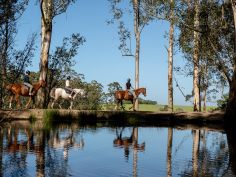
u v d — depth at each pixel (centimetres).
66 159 1167
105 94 4262
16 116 2611
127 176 947
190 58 3506
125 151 1385
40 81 2930
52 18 3097
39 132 1900
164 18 2817
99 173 973
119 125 2612
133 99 3353
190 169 1052
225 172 1017
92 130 2164
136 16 3984
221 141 1759
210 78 3900
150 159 1213
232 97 2598
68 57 3478
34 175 921
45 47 3112
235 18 2597
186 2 2822
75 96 3203
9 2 1622
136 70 4009
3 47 1473
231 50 3069
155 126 2622
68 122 2691
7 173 937
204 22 2914
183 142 1703
